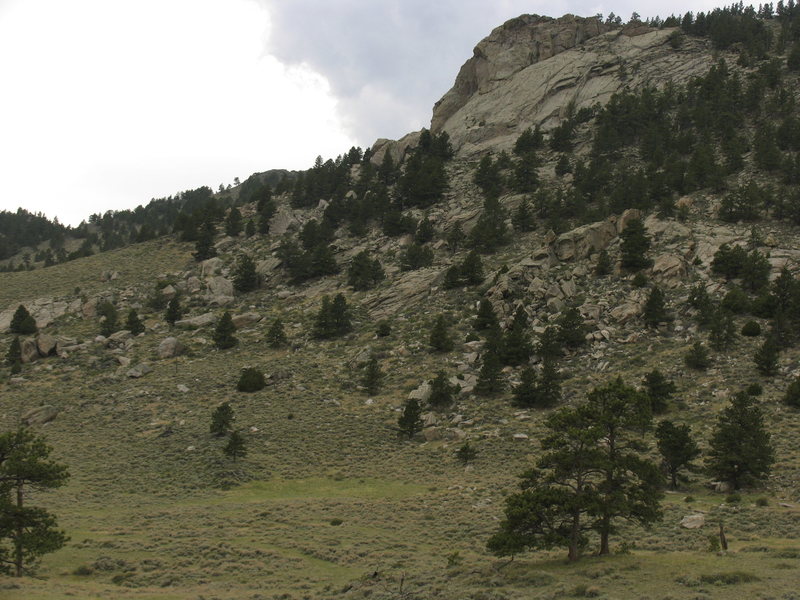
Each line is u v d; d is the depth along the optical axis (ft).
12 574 124.77
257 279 465.06
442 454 233.14
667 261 348.59
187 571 132.98
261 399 293.43
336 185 618.03
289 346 361.51
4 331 414.62
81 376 337.93
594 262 376.07
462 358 312.71
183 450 244.42
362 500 192.03
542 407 262.06
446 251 453.99
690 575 100.22
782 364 260.62
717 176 427.74
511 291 352.08
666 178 441.27
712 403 242.37
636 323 313.12
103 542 153.58
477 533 155.53
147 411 287.28
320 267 460.96
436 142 637.71
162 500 200.34
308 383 310.04
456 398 279.28
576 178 495.82
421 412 270.05
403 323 364.99
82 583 123.75
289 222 565.94
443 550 144.66
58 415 289.53
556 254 390.21
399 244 477.36
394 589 112.16
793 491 173.99
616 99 590.96
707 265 347.97
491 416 259.60
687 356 269.85
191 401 296.10
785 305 291.58
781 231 371.56
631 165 514.27
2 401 309.01
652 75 639.76
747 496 174.81
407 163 617.21
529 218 456.45
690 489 189.88
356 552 144.97
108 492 207.92
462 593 103.30
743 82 577.84
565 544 118.73
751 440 182.29
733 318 301.43
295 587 121.70
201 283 470.39
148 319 422.00
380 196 544.62
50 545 121.90
